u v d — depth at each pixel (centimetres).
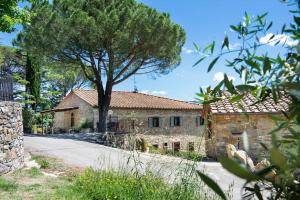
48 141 1884
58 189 768
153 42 2156
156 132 3022
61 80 4106
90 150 1555
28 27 2058
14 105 1103
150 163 702
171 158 692
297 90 73
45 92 3731
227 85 96
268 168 68
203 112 1513
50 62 2295
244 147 75
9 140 1024
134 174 705
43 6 2077
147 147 1631
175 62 2402
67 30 1981
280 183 69
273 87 85
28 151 1438
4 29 1402
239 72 96
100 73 2439
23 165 1120
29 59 3325
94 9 2141
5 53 3167
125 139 798
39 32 2016
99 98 2467
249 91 95
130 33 2094
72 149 1568
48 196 711
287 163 63
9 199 683
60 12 2138
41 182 857
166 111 3119
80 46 2139
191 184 561
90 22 1970
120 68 2402
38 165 1128
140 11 2136
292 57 87
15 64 3356
